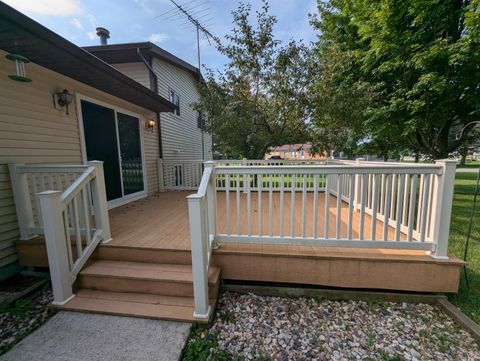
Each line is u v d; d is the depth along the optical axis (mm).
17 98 2857
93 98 4078
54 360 1620
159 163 6523
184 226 3326
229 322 2062
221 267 2479
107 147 4449
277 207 4453
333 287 2482
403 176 2797
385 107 6531
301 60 6668
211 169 2395
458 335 1898
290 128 7594
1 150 2689
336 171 2271
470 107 6211
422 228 2309
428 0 5617
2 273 2666
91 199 2900
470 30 5031
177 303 2148
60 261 2139
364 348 1782
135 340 1789
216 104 7004
